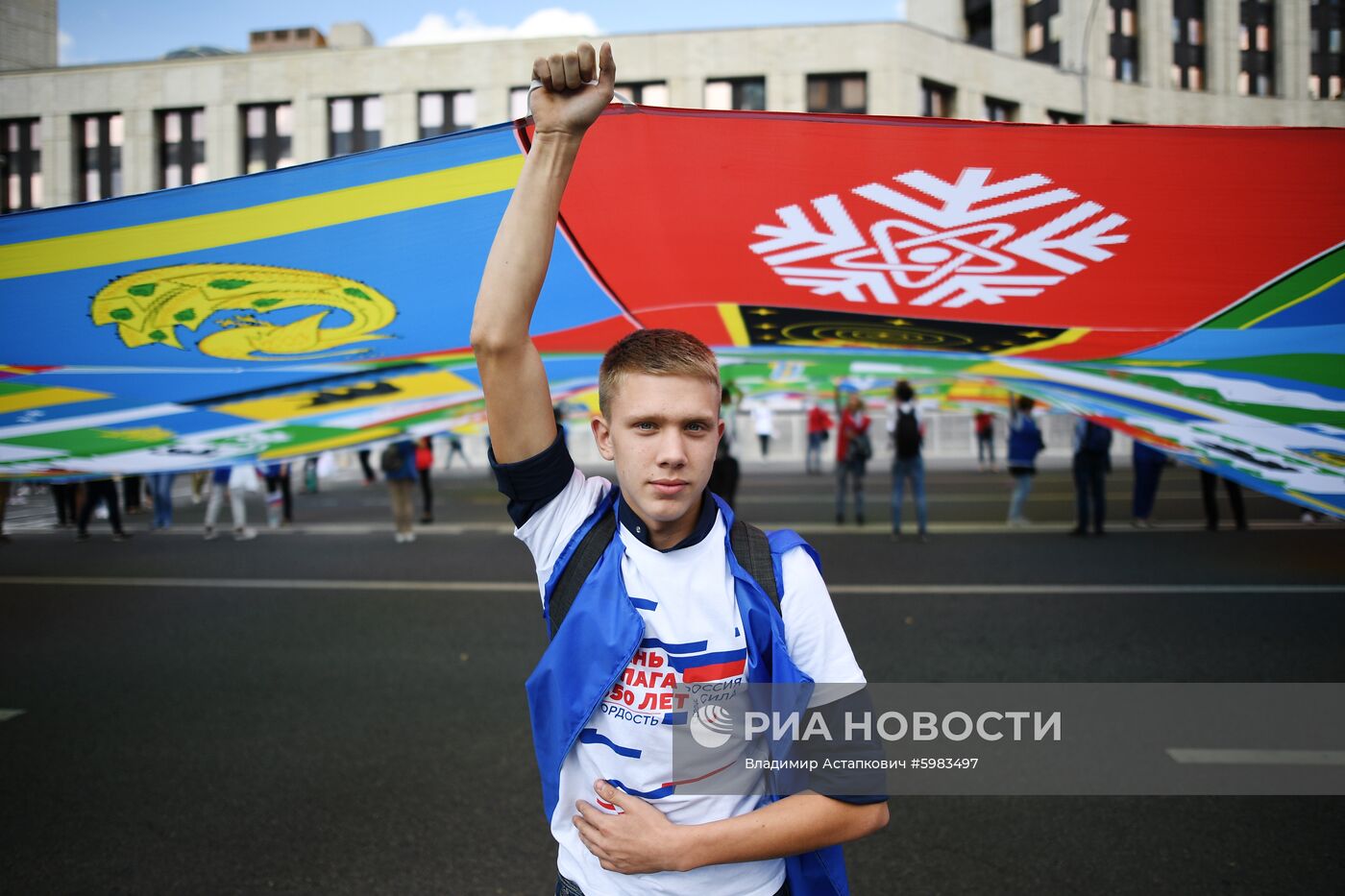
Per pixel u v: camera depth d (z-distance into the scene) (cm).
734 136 246
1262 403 374
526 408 131
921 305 382
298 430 526
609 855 118
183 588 822
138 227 262
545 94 128
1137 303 328
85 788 362
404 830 324
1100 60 2184
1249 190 242
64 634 641
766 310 426
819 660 123
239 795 355
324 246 293
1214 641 562
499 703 463
